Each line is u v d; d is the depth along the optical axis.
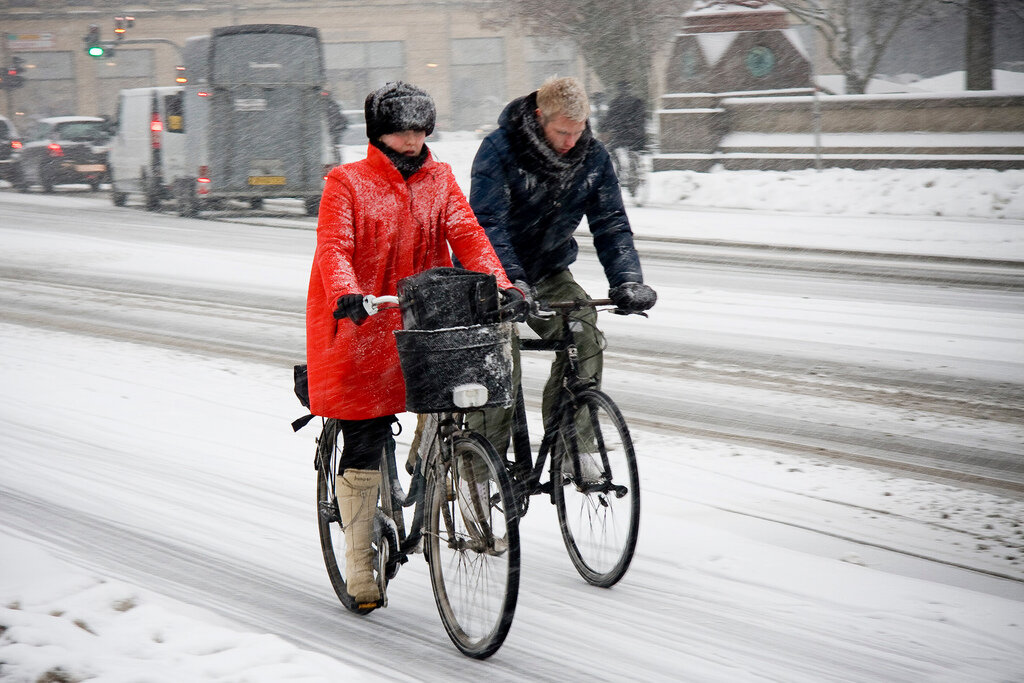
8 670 7.03
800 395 16.70
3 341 21.30
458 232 8.77
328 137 48.28
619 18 68.38
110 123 52.72
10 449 13.87
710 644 8.49
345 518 8.95
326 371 8.67
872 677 7.91
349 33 122.44
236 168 46.91
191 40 47.88
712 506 11.81
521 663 8.22
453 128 123.56
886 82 76.56
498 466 8.02
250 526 11.23
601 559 9.63
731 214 41.78
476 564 8.29
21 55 123.50
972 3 57.06
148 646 7.55
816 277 27.38
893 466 13.26
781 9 61.69
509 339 8.25
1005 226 35.47
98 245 36.59
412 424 14.45
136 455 13.65
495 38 121.88
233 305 25.41
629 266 10.13
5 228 41.94
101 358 19.67
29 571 8.90
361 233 8.45
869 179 44.88
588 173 9.99
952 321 21.81
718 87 61.38
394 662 8.27
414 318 7.93
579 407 9.75
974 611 9.07
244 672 7.14
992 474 12.95
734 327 21.80
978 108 48.91
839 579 9.77
